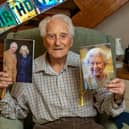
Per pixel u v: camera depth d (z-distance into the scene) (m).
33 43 1.40
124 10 2.58
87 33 1.74
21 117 1.61
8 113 1.56
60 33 1.47
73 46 1.72
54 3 1.95
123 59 2.47
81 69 1.44
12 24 1.94
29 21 2.32
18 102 1.57
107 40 1.73
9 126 1.52
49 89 1.55
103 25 2.68
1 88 1.47
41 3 1.92
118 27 2.64
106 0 2.40
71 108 1.55
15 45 1.40
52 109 1.55
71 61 1.58
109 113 1.51
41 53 1.74
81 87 1.51
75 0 2.41
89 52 1.42
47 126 1.53
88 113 1.56
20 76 1.42
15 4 1.89
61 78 1.55
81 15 2.45
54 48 1.49
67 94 1.55
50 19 1.51
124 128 1.51
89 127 1.52
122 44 2.66
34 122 1.59
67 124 1.52
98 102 1.56
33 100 1.56
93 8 2.43
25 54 1.41
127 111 1.58
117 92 1.38
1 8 1.90
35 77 1.55
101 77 1.42
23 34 1.77
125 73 2.32
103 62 1.42
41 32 1.52
